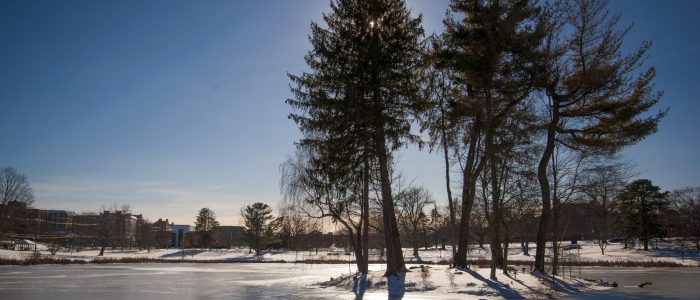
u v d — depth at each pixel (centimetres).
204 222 12531
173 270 5119
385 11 2733
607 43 2669
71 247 12319
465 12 2827
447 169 3016
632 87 2708
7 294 2519
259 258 8456
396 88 2727
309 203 3681
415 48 2766
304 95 2756
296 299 2191
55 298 2322
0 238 9712
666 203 7394
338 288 2677
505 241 2772
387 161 3017
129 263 7150
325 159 2881
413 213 8075
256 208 10231
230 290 2695
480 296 2208
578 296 2228
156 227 17525
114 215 13050
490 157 2606
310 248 9869
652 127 2669
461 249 2905
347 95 2658
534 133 2864
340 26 2784
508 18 2506
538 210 3769
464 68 2639
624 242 8006
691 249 7312
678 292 2419
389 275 2689
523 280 2514
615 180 3102
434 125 3073
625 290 2525
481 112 2692
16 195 9694
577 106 2808
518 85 2633
